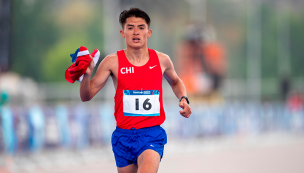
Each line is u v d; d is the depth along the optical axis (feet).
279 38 438.40
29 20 375.45
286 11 423.64
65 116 98.32
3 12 161.58
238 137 153.79
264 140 160.86
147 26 39.96
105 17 228.63
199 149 130.31
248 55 406.82
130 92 39.55
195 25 206.69
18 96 134.00
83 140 102.32
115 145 40.55
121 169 40.91
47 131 94.02
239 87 296.51
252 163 97.55
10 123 84.74
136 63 39.96
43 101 187.11
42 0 381.60
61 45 379.76
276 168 89.56
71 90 196.54
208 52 203.82
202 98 204.44
